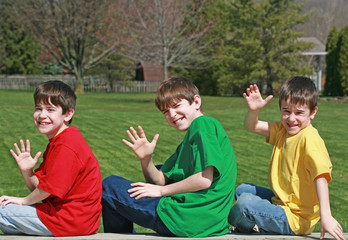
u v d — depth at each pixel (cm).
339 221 477
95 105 2162
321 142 285
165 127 1202
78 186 278
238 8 3222
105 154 835
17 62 4694
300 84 287
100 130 1136
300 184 283
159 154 848
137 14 2894
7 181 629
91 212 279
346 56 3036
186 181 269
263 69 3197
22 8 3278
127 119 1366
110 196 291
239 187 324
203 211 271
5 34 4631
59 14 3362
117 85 4212
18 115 1417
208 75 3612
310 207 283
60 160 269
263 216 279
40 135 1032
